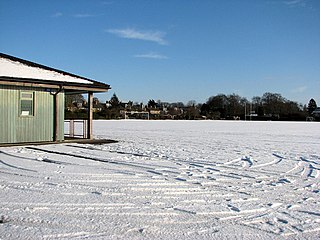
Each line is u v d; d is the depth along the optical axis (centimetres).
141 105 10275
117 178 729
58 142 1474
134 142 1619
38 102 1450
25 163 910
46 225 429
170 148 1371
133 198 568
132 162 966
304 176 814
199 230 425
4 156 1043
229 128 3322
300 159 1115
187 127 3391
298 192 645
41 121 1460
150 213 489
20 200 539
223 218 475
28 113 1423
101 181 694
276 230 432
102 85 1577
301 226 449
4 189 609
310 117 7156
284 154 1245
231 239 397
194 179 745
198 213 495
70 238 387
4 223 432
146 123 4281
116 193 597
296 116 7269
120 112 6750
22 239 382
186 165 938
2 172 776
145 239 391
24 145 1355
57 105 1502
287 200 583
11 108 1370
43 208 498
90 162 948
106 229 420
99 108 7112
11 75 1337
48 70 1592
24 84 1348
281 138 2055
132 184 673
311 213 509
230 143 1664
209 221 462
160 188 646
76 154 1119
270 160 1082
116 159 1016
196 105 10125
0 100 1340
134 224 441
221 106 9462
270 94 9231
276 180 760
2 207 500
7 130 1359
